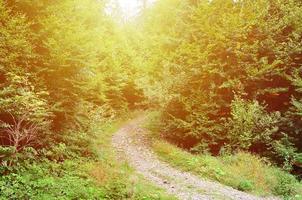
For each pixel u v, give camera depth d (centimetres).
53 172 1105
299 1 2214
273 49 2048
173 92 2067
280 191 1305
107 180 1114
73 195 945
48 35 1373
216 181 1350
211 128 1908
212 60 2050
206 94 2016
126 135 2148
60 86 1403
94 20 2381
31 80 1286
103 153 1516
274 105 2119
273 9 2217
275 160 1823
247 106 1900
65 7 1462
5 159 1037
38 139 1247
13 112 1124
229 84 1928
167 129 2084
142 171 1379
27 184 941
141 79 2305
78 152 1384
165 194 1095
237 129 1808
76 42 1435
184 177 1348
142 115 3064
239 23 1991
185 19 2442
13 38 1231
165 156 1658
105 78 2872
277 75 2070
